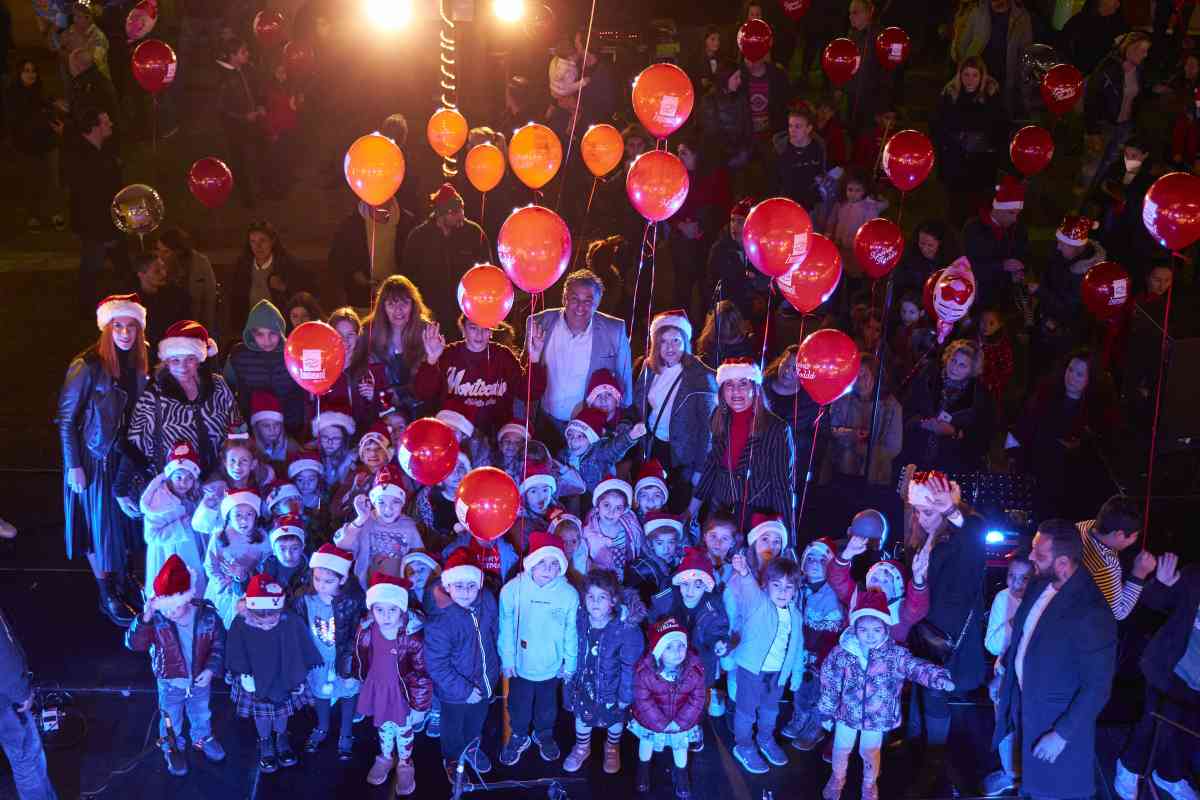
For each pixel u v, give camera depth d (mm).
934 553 6355
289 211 13570
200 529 6617
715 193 11016
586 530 6809
